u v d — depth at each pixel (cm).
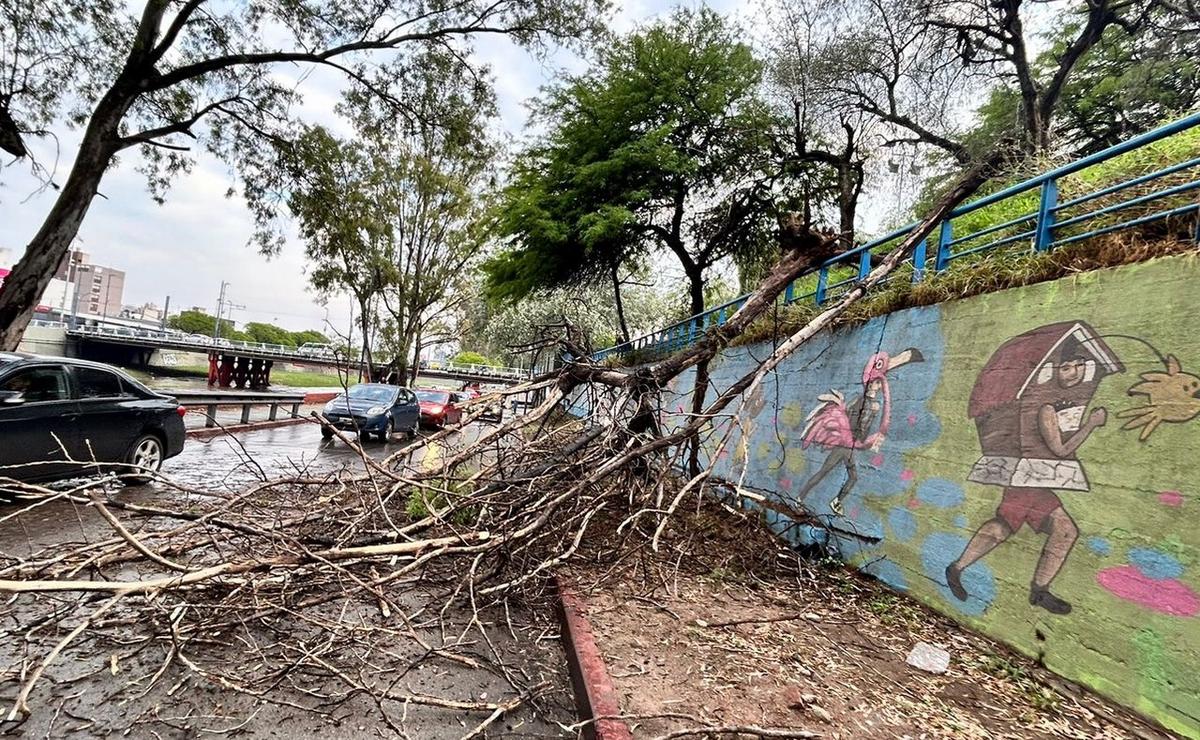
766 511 745
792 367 786
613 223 1555
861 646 402
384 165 2450
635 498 558
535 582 455
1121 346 361
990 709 324
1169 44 1301
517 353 689
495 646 386
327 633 349
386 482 521
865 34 1428
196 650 335
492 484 533
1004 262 492
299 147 1503
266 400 1705
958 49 1438
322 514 461
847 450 627
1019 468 415
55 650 254
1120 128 1524
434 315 3197
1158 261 349
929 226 606
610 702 303
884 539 539
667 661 359
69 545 362
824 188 1723
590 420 666
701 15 1684
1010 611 402
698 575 527
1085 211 499
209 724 274
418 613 383
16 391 603
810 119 1570
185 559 433
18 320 1116
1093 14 1295
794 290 971
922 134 1491
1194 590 298
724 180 1725
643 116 1661
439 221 2883
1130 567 331
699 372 751
